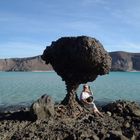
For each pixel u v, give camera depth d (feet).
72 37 75.31
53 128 63.00
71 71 75.20
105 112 80.53
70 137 58.34
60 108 73.15
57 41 77.41
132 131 63.21
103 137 58.95
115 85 304.91
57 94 188.96
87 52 71.82
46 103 68.69
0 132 60.64
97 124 67.56
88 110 77.00
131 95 194.59
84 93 78.84
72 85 75.77
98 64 72.69
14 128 63.00
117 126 67.41
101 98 174.50
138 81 407.03
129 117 75.51
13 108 130.31
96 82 364.99
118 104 82.17
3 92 206.69
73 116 72.38
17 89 234.58
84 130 61.82
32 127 63.62
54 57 76.48
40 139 57.93
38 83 324.39
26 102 151.33
